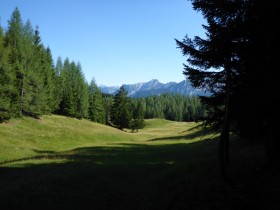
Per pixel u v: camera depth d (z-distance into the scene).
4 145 41.81
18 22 63.06
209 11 14.10
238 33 12.85
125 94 103.12
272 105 12.18
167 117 187.12
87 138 64.81
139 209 13.09
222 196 11.35
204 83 17.92
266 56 11.58
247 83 13.20
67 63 99.38
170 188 15.38
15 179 21.91
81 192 16.73
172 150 42.41
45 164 28.64
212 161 20.89
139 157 33.94
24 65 62.34
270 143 13.77
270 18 10.97
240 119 16.59
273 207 9.48
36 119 66.00
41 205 14.52
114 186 18.09
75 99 89.75
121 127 105.12
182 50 16.03
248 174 13.53
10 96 55.88
